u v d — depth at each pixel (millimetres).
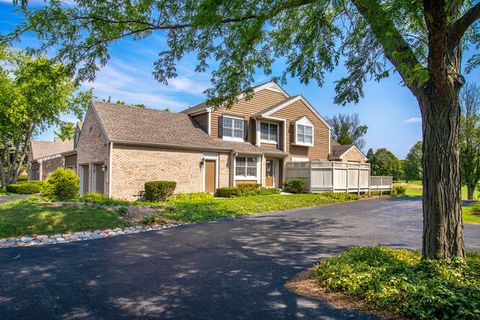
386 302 3512
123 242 7262
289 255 6094
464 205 15734
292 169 22281
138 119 17844
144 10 5969
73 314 3506
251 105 22141
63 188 14039
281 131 23312
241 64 7637
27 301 3877
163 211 11469
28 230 8219
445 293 3369
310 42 6281
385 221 10453
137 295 4062
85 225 8914
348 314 3430
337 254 6094
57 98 27734
